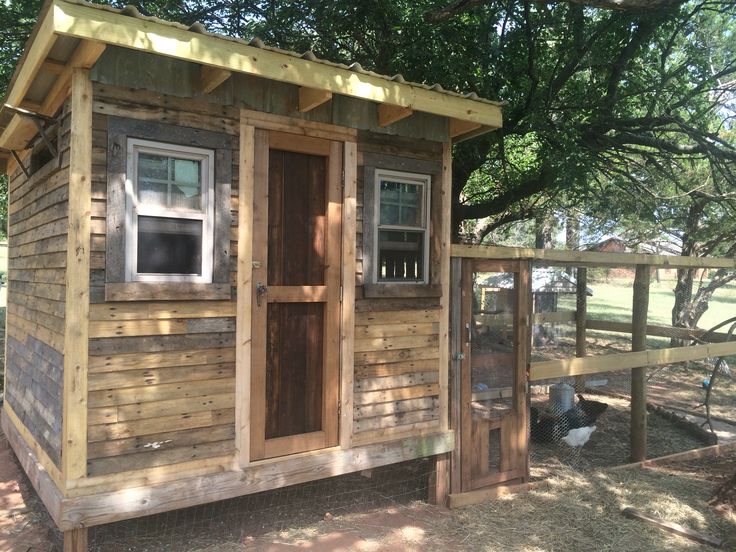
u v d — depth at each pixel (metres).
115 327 3.48
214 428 3.85
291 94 4.17
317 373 4.44
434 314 4.95
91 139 3.39
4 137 4.75
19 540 4.09
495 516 4.77
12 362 5.57
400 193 4.86
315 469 4.26
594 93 8.41
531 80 7.58
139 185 3.62
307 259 4.36
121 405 3.52
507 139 10.38
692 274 12.45
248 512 4.65
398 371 4.74
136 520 4.39
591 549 4.27
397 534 4.37
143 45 3.10
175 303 3.70
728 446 6.84
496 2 7.05
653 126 8.15
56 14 2.84
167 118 3.65
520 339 5.36
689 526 4.66
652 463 6.22
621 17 7.46
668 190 10.73
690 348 6.55
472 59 7.41
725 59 9.02
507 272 5.33
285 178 4.27
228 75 3.48
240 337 3.93
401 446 4.69
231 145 3.91
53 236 3.99
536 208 11.41
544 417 6.59
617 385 10.53
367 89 4.03
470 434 5.09
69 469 3.35
